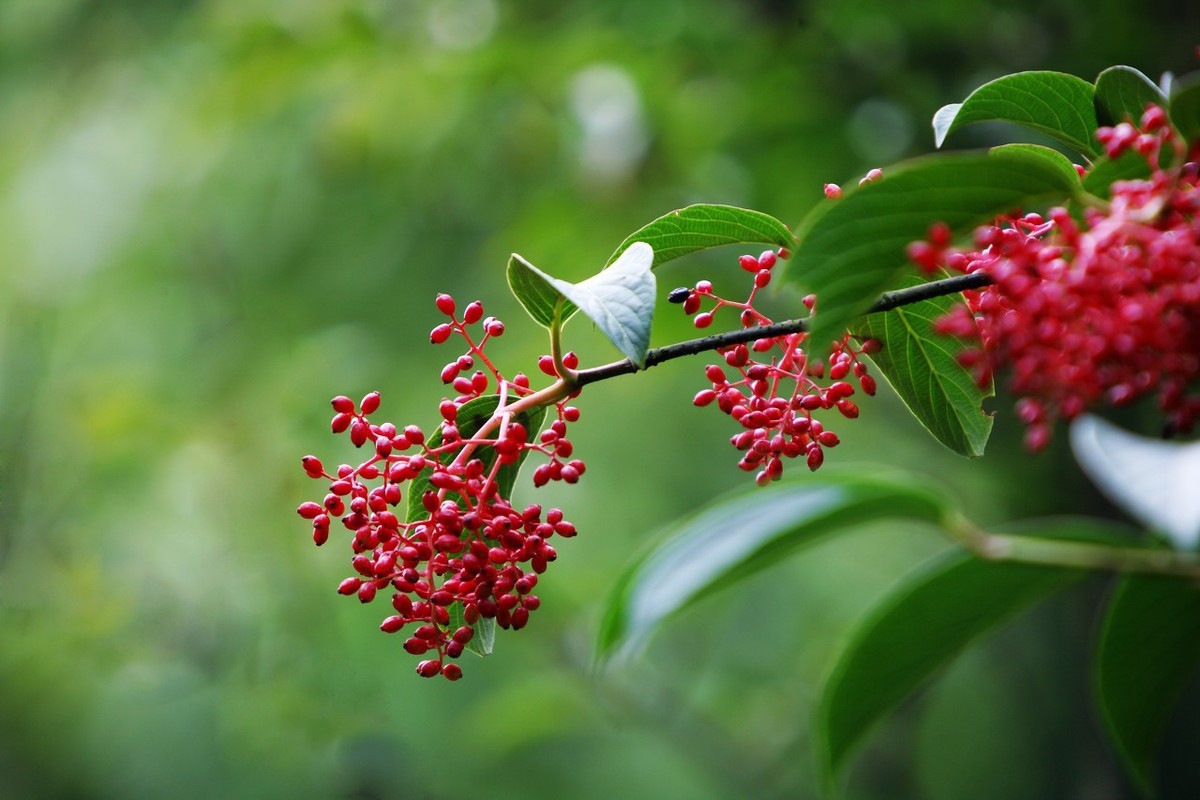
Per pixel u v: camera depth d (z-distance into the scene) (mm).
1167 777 6691
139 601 8281
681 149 7562
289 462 8352
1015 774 9930
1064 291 2064
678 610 3062
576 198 7625
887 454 9320
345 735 8227
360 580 2602
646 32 7844
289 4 7746
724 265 7352
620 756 10922
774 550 3111
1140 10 6770
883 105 7410
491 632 2775
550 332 2635
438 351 9164
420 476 2758
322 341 8594
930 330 2793
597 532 10086
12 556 8172
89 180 10211
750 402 2750
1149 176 2412
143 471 8422
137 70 9750
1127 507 2068
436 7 8086
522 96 7902
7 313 9734
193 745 10164
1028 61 7113
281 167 9148
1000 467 7703
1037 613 8195
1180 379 2014
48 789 10258
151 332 10102
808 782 9633
